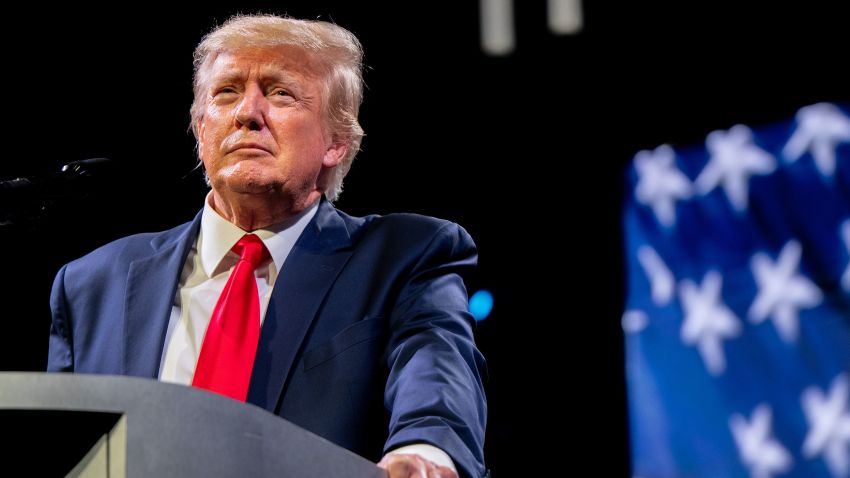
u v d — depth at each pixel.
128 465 1.60
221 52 3.24
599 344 8.47
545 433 8.55
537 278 8.66
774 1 7.74
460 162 8.66
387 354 2.87
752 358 7.70
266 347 2.83
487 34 8.18
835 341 7.38
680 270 8.11
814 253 7.52
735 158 7.90
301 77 3.19
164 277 3.07
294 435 1.77
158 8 6.92
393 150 8.59
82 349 3.03
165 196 6.96
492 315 8.78
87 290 3.16
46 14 6.80
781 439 7.51
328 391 2.76
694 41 8.01
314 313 2.90
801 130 7.64
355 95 3.43
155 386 1.65
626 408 8.27
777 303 7.63
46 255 6.53
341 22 7.70
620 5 8.08
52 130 6.92
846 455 7.25
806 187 7.61
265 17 3.35
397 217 3.24
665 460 8.01
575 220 8.53
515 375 8.69
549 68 8.31
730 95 7.94
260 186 3.01
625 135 8.36
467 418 2.49
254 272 3.07
